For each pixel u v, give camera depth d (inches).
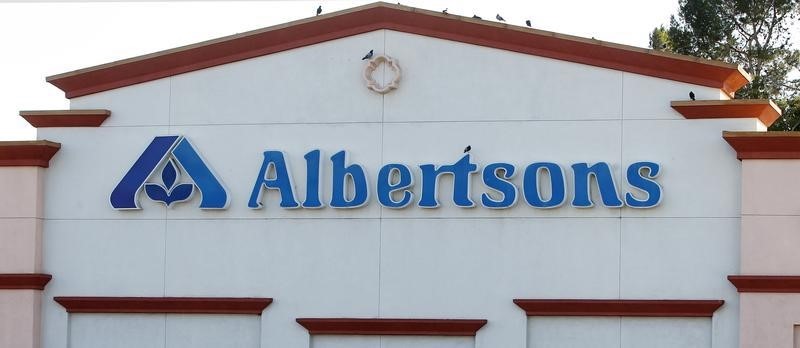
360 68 1029.2
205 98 1046.4
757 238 956.0
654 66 987.9
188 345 1031.0
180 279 1035.3
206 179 1034.7
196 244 1036.5
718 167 972.6
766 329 948.0
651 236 977.5
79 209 1054.4
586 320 982.4
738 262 963.3
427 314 999.6
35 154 1053.2
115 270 1044.5
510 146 1002.7
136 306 1035.3
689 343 967.6
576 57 999.6
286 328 1016.2
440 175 1005.8
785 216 954.7
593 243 984.9
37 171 1054.4
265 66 1042.7
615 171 985.5
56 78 1064.8
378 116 1022.4
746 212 959.0
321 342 1015.6
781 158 957.8
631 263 978.1
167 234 1040.8
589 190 984.3
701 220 971.9
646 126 986.1
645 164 979.3
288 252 1023.6
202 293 1031.0
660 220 977.5
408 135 1016.2
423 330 997.2
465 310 995.3
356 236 1015.6
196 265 1034.1
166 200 1037.2
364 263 1012.5
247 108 1040.8
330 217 1021.2
